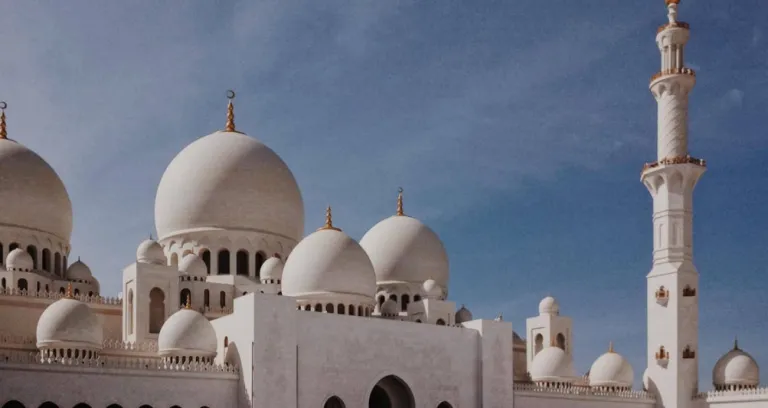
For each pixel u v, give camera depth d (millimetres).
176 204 120250
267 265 116312
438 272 132250
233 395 94688
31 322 103688
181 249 119062
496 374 111188
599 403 117062
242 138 125562
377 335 103688
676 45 122375
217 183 119438
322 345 99438
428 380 106562
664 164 119688
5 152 116438
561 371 119812
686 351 117062
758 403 108500
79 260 118125
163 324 103188
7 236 112625
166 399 90500
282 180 124188
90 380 86562
